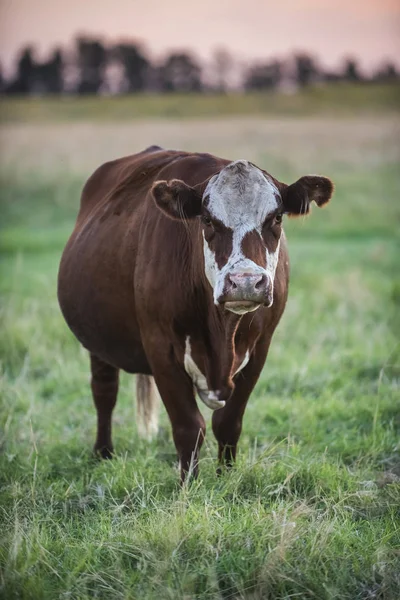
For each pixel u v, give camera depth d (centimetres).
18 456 1047
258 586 693
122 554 743
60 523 855
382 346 1517
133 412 1267
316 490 889
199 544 743
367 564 738
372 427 1141
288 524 745
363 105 9938
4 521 836
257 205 813
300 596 691
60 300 1131
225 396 878
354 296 1917
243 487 900
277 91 11388
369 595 701
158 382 927
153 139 6938
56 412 1266
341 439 1096
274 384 1342
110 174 1151
